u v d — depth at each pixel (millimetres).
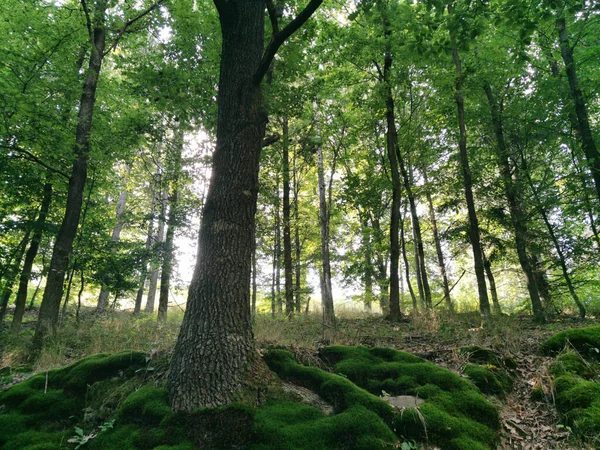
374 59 10094
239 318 3822
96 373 4262
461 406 3699
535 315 8891
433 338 6094
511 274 15805
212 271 3883
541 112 9469
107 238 12328
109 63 12391
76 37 8617
